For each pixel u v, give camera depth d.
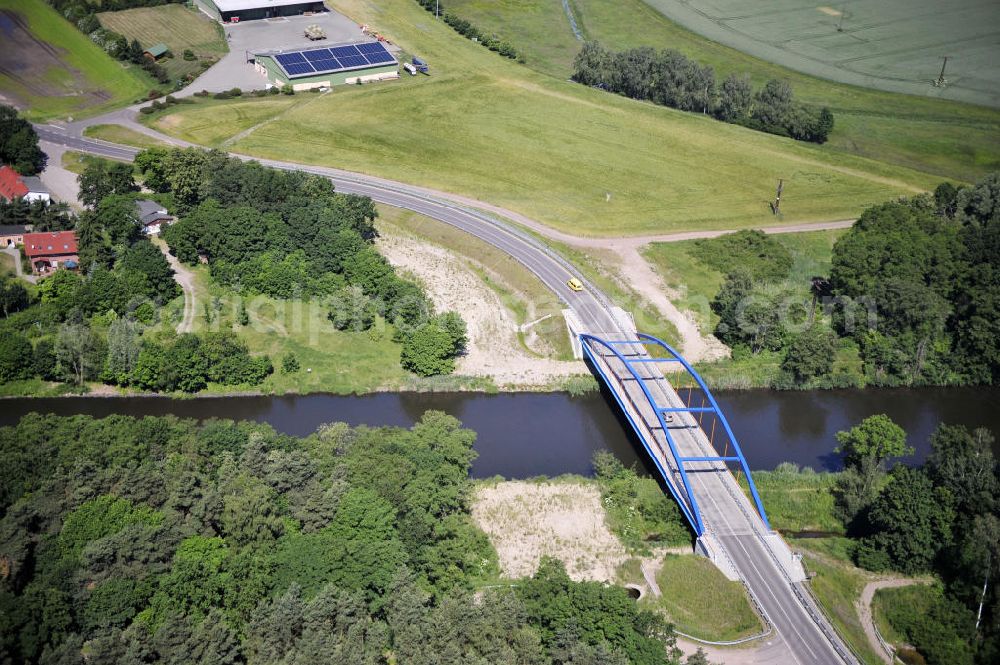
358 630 195.75
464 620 198.50
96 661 187.75
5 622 189.00
